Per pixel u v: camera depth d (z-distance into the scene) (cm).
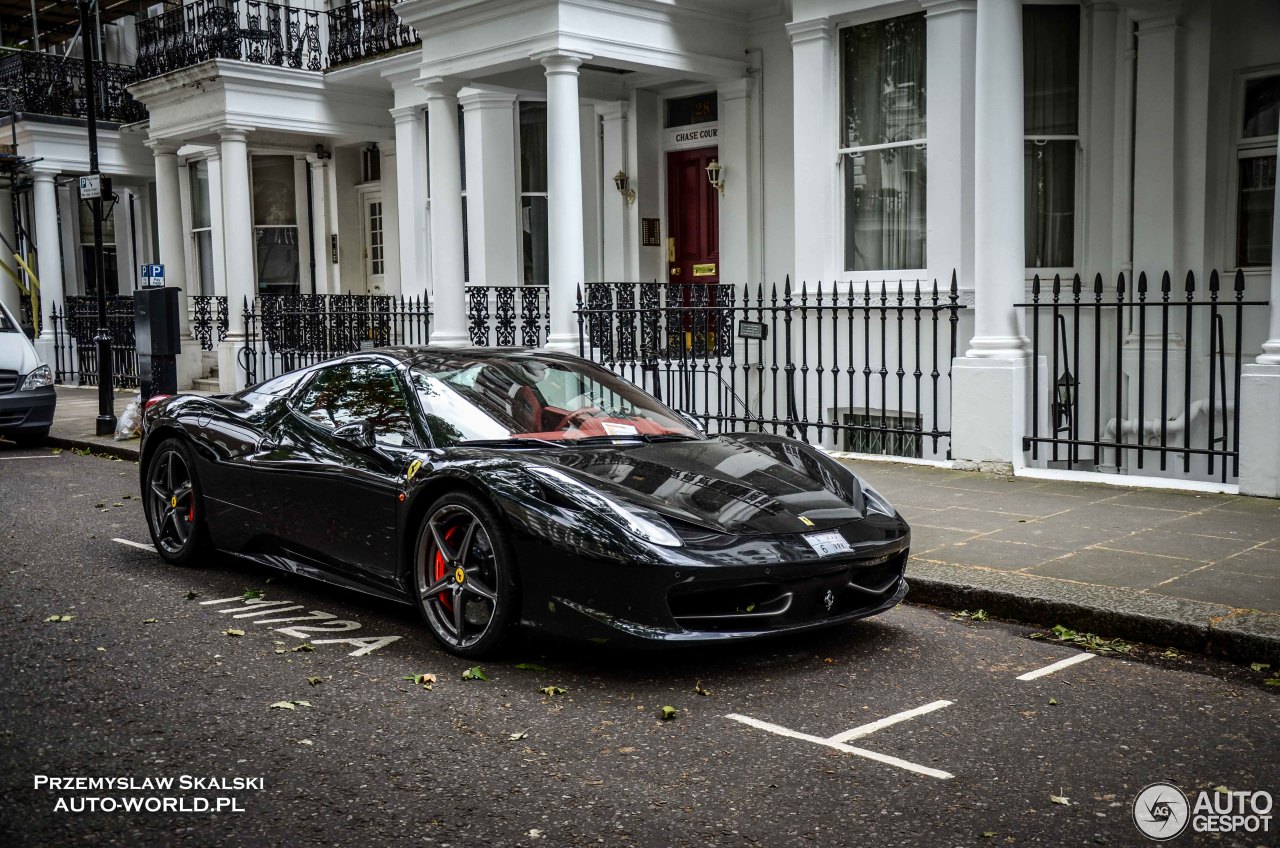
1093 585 554
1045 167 1045
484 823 326
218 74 1631
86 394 1873
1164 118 1001
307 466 560
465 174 1555
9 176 2156
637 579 425
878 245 1124
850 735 394
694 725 404
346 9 1678
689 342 1277
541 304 1474
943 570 592
